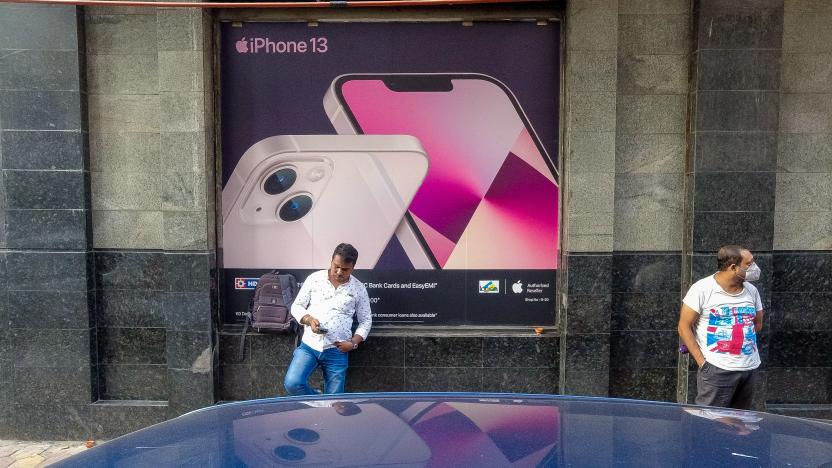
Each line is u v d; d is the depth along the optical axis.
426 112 4.85
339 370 4.23
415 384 4.84
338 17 4.79
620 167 4.74
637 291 4.79
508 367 4.84
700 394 3.73
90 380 4.76
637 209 4.76
